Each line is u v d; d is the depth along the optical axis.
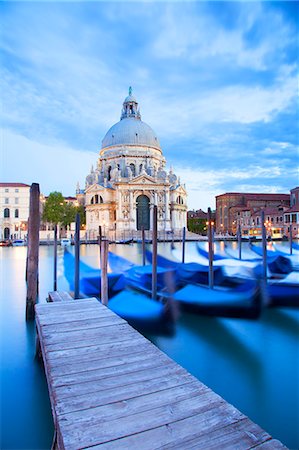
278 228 85.25
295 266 22.25
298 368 8.42
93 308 9.23
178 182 88.25
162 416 3.90
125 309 11.60
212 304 12.06
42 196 94.12
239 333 10.94
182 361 9.08
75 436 3.52
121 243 62.78
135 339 6.66
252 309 11.99
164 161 89.81
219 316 11.93
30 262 12.58
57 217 81.19
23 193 82.56
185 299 12.23
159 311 11.23
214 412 3.99
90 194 81.12
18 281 22.91
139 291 15.30
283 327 11.59
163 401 4.23
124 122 88.25
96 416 3.90
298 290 13.59
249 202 100.56
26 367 8.53
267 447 3.39
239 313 11.92
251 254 36.47
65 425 3.71
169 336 10.88
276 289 13.48
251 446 3.40
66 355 5.81
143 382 4.77
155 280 14.13
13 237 81.62
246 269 16.27
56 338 6.71
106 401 4.23
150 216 77.00
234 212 102.19
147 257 25.50
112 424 3.74
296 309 13.48
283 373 8.27
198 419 3.84
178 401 4.23
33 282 12.55
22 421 6.30
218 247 50.56
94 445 3.39
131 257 37.44
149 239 67.12
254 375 8.12
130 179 75.06
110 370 5.18
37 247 12.70
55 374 5.04
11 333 11.17
